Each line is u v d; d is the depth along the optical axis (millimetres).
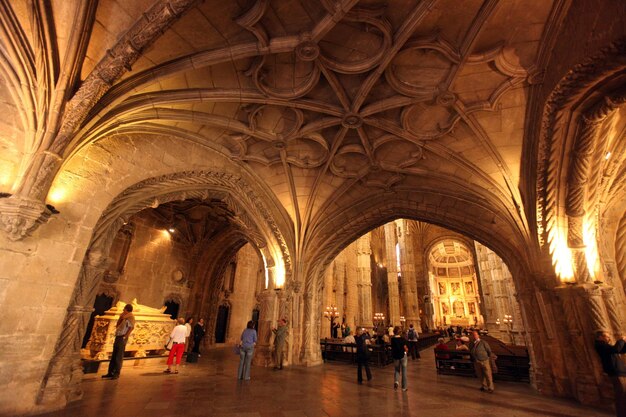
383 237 40469
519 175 8352
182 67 5742
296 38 5750
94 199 6035
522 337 17844
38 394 4742
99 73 4594
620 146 6191
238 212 10578
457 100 7293
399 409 5574
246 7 5129
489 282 24000
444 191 10398
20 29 4344
